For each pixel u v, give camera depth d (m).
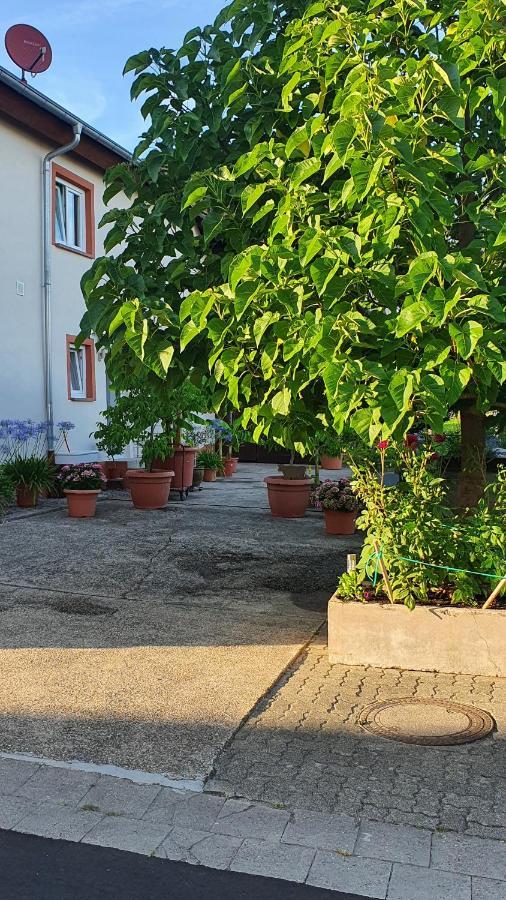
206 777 3.78
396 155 4.13
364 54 4.86
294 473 12.24
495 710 4.55
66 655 5.52
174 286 6.09
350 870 3.09
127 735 4.23
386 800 3.59
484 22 4.50
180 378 5.89
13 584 7.50
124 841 3.26
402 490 5.73
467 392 5.45
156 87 6.12
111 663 5.36
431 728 4.32
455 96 4.34
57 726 4.34
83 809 3.49
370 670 5.23
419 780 3.77
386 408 4.17
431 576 5.33
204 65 6.08
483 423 6.52
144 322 4.79
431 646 5.18
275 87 5.69
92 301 5.64
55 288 13.98
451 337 3.98
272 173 4.99
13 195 12.84
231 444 18.77
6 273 12.70
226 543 9.63
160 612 6.65
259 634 6.05
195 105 6.14
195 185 5.43
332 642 5.36
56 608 6.73
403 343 4.43
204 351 5.72
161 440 12.77
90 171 15.04
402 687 4.92
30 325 13.29
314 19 4.96
